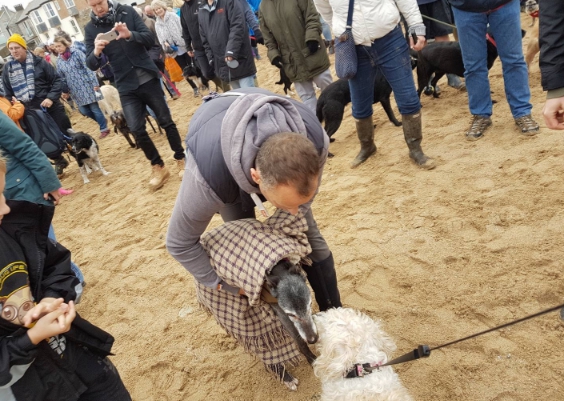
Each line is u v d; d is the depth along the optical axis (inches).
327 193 193.2
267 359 102.1
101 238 222.1
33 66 311.1
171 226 84.1
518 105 178.9
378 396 79.7
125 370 133.3
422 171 182.7
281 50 228.4
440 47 229.1
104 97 420.2
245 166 71.2
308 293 81.8
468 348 107.8
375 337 86.6
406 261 139.3
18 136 120.9
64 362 71.7
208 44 270.8
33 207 70.0
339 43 167.6
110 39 207.2
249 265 82.7
